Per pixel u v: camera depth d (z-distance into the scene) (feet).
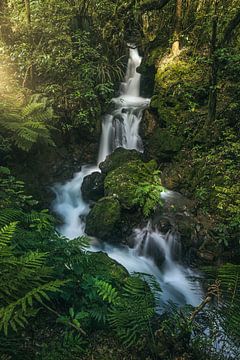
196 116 24.93
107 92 28.78
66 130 25.67
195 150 23.47
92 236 20.26
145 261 19.49
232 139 22.45
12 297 8.44
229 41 26.12
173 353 8.91
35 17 28.58
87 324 9.79
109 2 33.17
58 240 11.78
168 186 23.16
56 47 26.89
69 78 26.91
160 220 19.84
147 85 32.37
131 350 9.23
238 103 23.44
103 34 31.86
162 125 26.20
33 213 13.78
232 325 8.98
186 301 16.47
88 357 8.95
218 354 8.98
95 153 27.43
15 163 22.25
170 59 29.68
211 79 23.06
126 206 20.53
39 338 9.18
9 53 26.12
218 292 9.48
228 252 18.21
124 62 33.88
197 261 18.58
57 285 7.93
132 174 22.45
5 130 21.85
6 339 8.28
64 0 30.42
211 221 19.69
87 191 23.49
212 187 20.94
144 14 34.55
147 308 9.75
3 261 8.54
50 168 24.14
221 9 28.32
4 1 28.94
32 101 24.23
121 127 28.43
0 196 16.01
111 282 11.57
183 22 30.99
